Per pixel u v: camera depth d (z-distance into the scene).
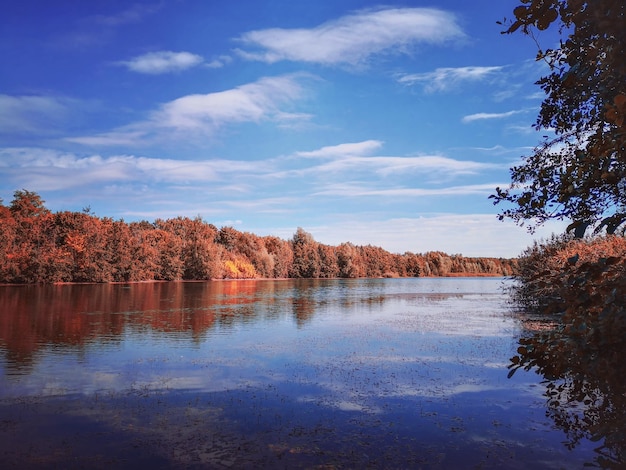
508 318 21.89
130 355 12.71
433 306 29.34
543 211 3.18
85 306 26.38
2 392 8.97
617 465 2.28
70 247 51.72
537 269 21.39
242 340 15.35
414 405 8.30
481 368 11.19
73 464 5.77
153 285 55.19
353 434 6.89
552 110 3.14
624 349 2.16
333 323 20.25
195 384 9.69
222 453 6.16
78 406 8.14
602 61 2.01
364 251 131.00
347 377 10.34
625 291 2.14
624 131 1.88
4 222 46.53
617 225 2.13
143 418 7.54
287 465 5.81
